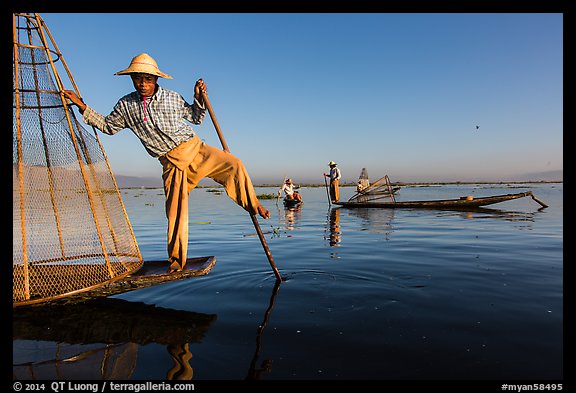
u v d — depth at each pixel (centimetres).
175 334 309
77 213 446
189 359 265
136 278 393
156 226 1192
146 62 383
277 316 346
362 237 831
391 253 633
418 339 288
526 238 762
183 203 435
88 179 421
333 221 1202
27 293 355
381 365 250
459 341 283
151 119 404
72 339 302
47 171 429
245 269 541
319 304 377
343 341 288
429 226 998
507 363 248
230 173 452
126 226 466
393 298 389
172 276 406
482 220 1113
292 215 1446
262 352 273
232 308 372
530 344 275
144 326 328
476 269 508
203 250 719
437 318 330
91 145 439
